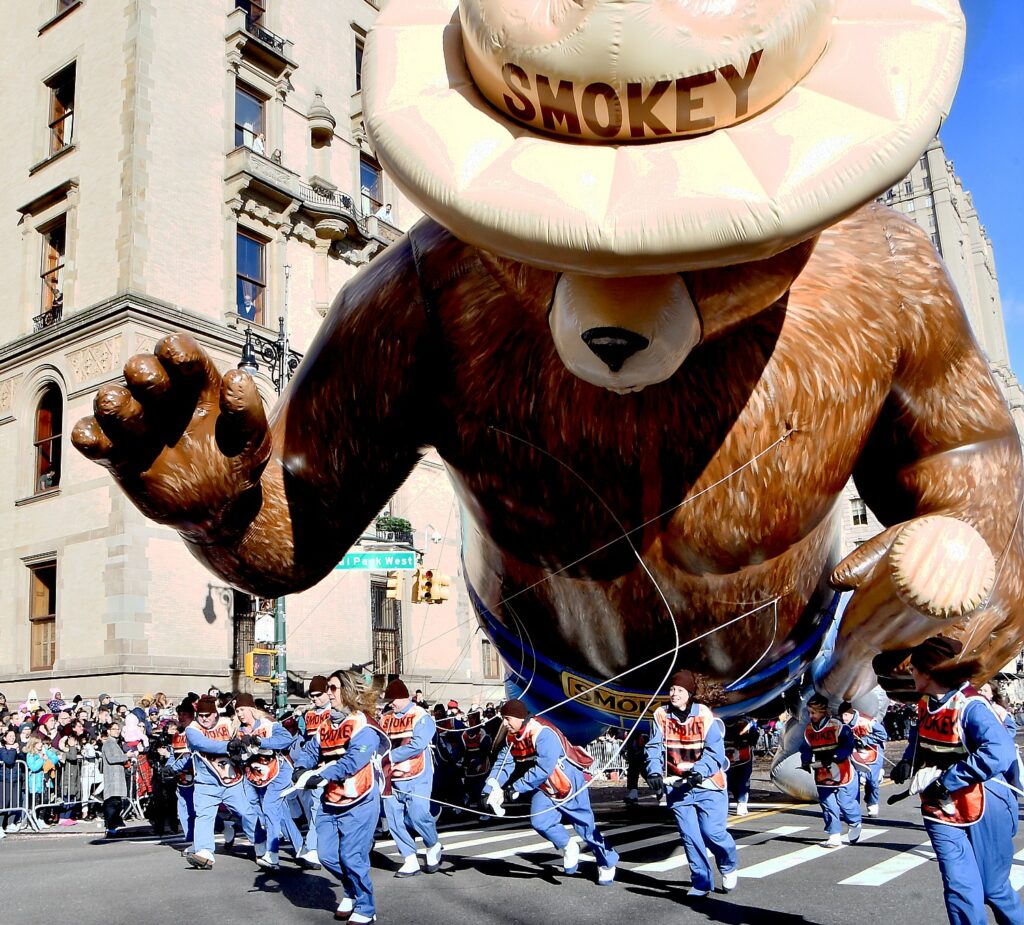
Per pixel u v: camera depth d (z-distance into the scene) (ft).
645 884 20.80
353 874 17.79
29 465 66.03
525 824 35.01
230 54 70.54
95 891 22.07
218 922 18.34
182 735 33.53
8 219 71.97
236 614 64.18
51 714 44.09
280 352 55.26
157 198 63.98
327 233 75.10
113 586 58.13
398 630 75.66
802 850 25.43
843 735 26.05
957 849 12.03
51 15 71.82
